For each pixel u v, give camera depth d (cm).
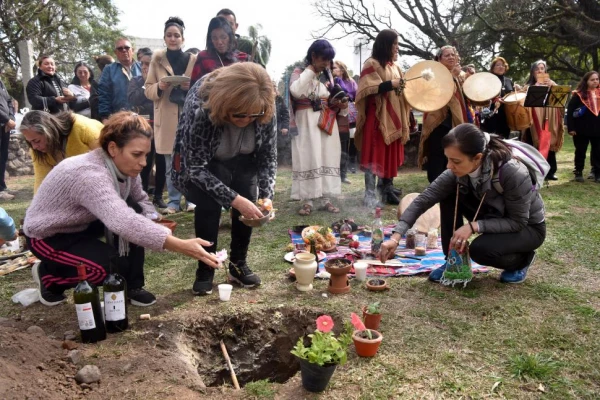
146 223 244
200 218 309
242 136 297
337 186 554
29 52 1192
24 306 311
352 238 455
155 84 532
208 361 284
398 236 328
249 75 254
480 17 2019
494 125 732
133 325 280
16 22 2167
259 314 301
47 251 271
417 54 2280
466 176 311
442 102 504
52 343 248
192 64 551
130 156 256
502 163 294
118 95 598
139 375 226
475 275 355
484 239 315
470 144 279
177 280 357
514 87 746
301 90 515
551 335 261
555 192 664
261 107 258
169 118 543
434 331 267
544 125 716
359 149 557
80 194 253
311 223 520
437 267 371
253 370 293
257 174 330
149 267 390
